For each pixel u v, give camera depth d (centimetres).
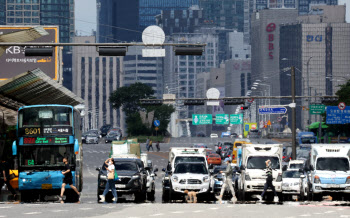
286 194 9994
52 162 8519
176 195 8838
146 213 5741
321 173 9056
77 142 8619
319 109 19962
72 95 12325
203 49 7631
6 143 12144
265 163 9294
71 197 8838
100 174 8519
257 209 6394
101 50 7550
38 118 8556
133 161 8869
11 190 8900
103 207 6519
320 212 6112
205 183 8731
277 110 16825
